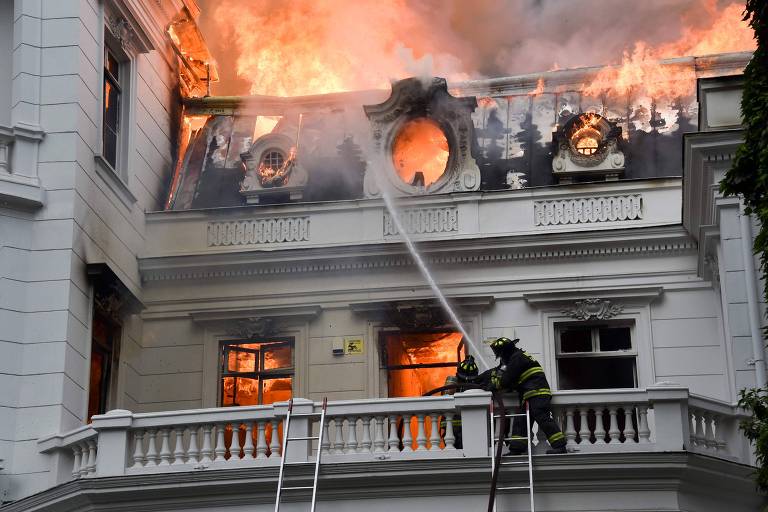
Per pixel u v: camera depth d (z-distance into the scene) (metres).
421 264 25.55
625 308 24.81
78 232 23.11
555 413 19.53
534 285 25.16
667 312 24.69
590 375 24.69
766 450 17.67
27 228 22.81
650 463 18.78
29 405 21.86
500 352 19.95
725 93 22.52
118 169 25.75
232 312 25.86
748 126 18.66
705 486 19.12
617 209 25.38
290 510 19.38
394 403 19.72
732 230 21.86
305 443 19.69
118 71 26.22
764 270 18.33
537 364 19.56
